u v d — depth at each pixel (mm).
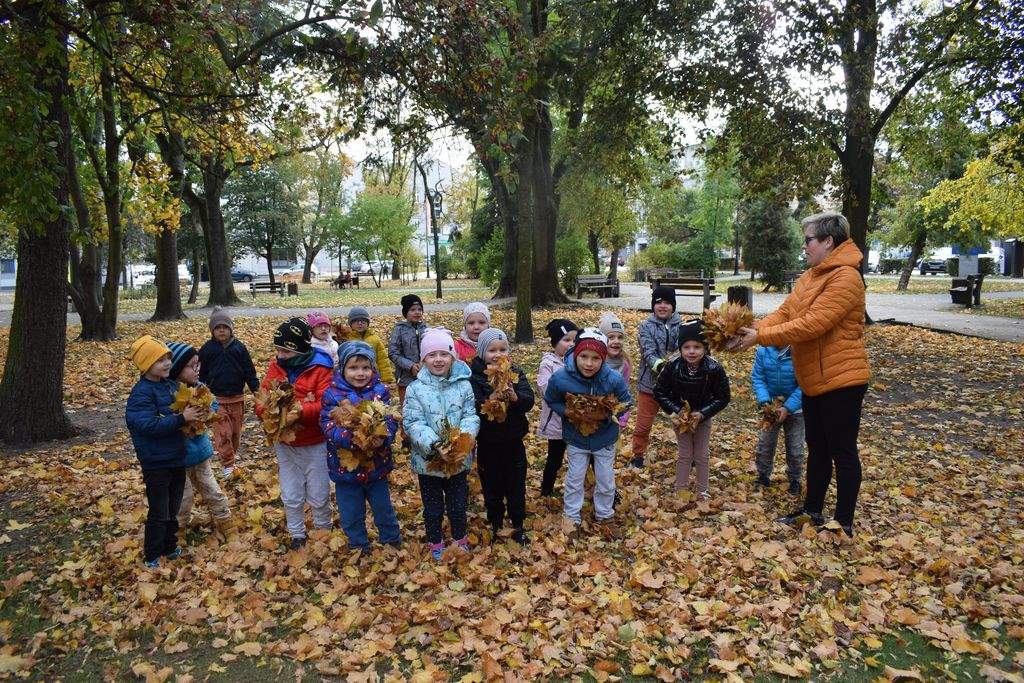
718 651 3402
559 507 5266
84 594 4066
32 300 7430
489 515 4797
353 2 7871
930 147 17969
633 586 4035
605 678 3193
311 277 62375
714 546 4531
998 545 4645
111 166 15328
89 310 15609
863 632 3576
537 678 3211
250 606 3822
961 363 11836
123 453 7102
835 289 4520
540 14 14383
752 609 3727
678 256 47562
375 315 21250
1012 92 13234
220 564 4320
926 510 5285
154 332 17172
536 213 20953
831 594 3930
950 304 23406
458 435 4117
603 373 4832
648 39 14688
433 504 4418
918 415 8562
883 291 30453
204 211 26156
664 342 6121
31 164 6172
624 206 33719
